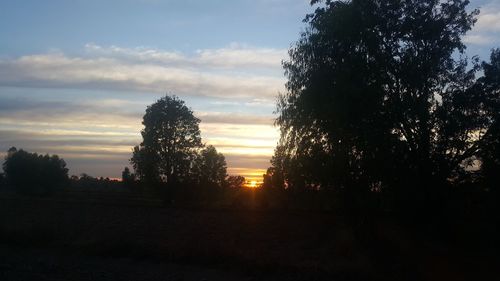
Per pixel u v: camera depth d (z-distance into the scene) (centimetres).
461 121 2992
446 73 3134
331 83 2912
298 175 3014
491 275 2408
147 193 8606
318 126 2962
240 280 2269
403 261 2597
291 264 2542
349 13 2942
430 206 3041
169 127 8250
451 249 2844
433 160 3000
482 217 3139
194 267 2542
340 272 2359
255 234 3584
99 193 9244
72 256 2861
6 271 2409
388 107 2906
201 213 4647
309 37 3088
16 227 3738
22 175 10819
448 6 3178
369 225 2969
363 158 2809
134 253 2809
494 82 3130
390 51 3058
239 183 8756
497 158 3059
